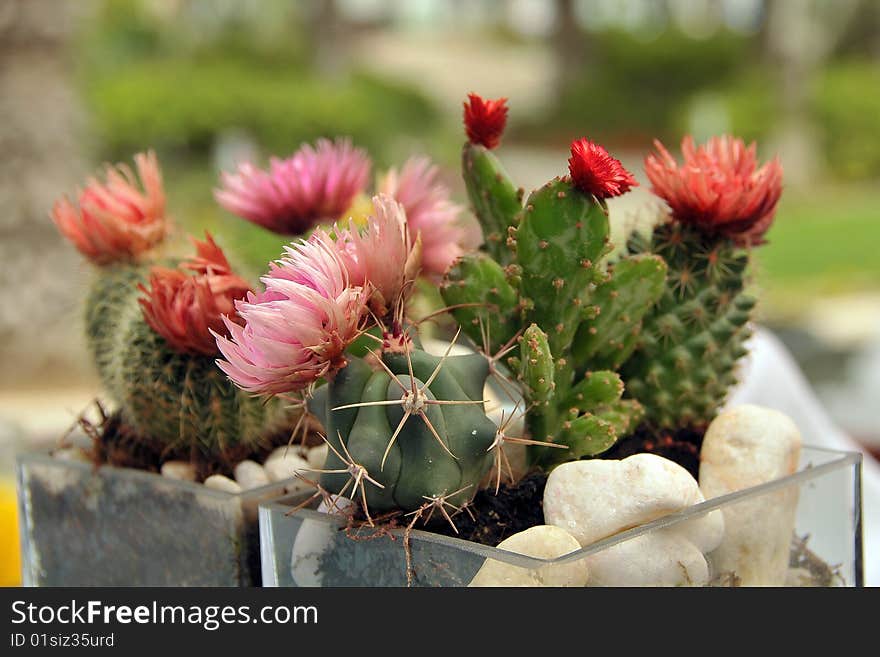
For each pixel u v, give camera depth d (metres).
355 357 0.36
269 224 0.47
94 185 0.47
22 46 1.95
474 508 0.38
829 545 0.41
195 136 4.00
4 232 1.96
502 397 0.49
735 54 6.68
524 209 0.39
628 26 7.61
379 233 0.37
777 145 5.65
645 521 0.37
